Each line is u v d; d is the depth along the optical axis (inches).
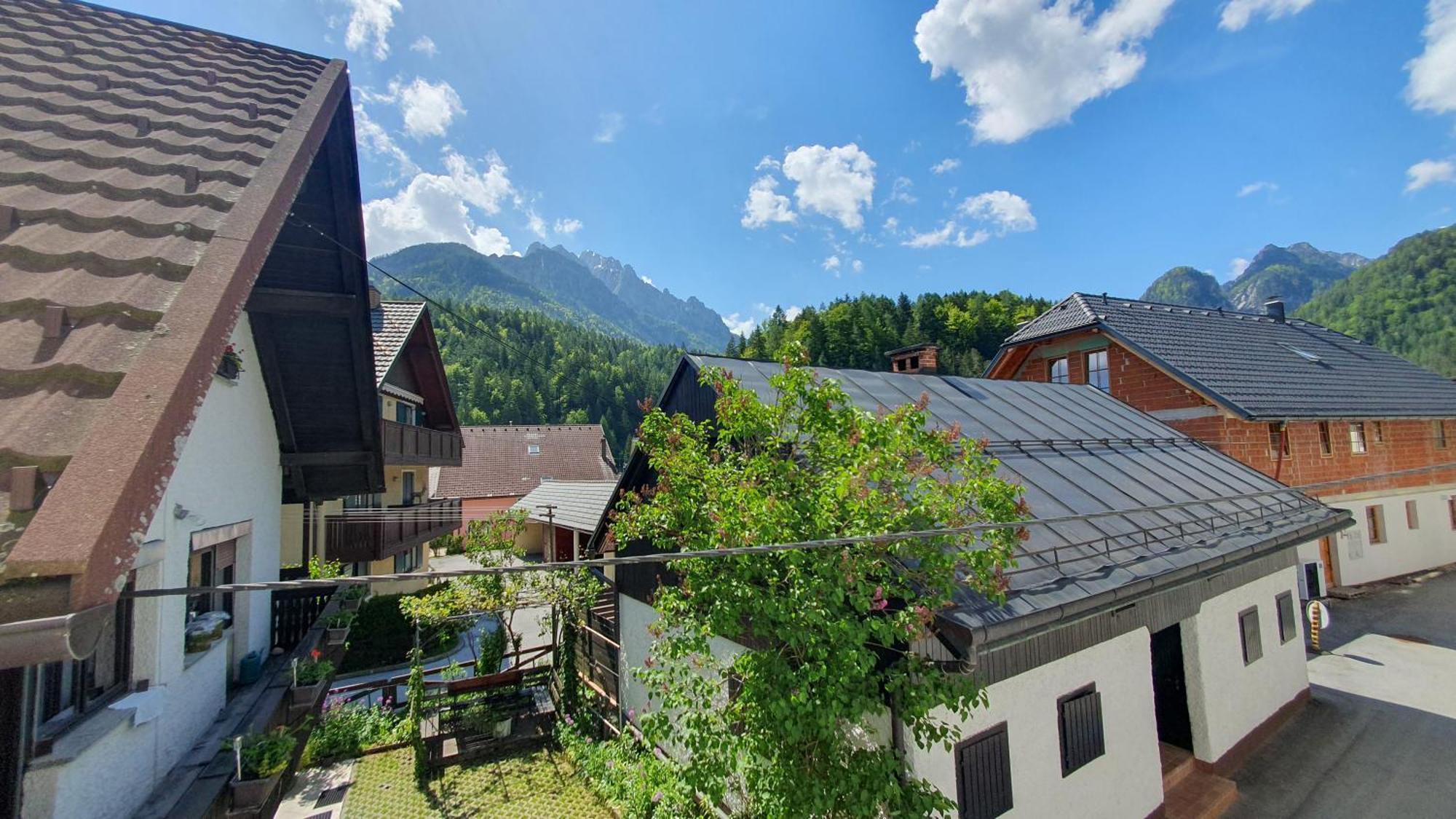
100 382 66.2
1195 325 781.3
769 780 179.6
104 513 51.4
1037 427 380.2
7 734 81.0
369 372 215.9
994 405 401.4
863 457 197.0
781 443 222.5
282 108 150.2
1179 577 249.4
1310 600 600.4
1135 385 671.8
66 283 78.3
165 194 102.3
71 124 117.3
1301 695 388.2
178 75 157.6
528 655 616.7
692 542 206.1
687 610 205.3
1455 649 489.4
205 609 171.2
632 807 310.8
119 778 114.0
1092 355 727.1
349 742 420.5
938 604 170.1
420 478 916.6
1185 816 275.4
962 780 203.2
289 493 248.7
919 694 168.4
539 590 463.5
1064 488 303.0
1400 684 422.0
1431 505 767.1
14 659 46.3
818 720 167.8
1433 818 276.4
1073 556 237.0
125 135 119.1
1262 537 311.9
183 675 144.8
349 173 175.9
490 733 430.3
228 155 120.3
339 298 193.0
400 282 321.7
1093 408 468.4
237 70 173.3
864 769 173.5
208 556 174.4
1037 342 768.3
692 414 337.4
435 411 849.5
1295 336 875.4
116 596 52.4
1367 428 707.4
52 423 60.5
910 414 203.3
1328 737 349.7
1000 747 215.8
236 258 86.1
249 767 139.9
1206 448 446.6
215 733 154.8
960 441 218.8
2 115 113.7
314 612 240.5
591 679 468.4
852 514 184.9
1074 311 743.7
